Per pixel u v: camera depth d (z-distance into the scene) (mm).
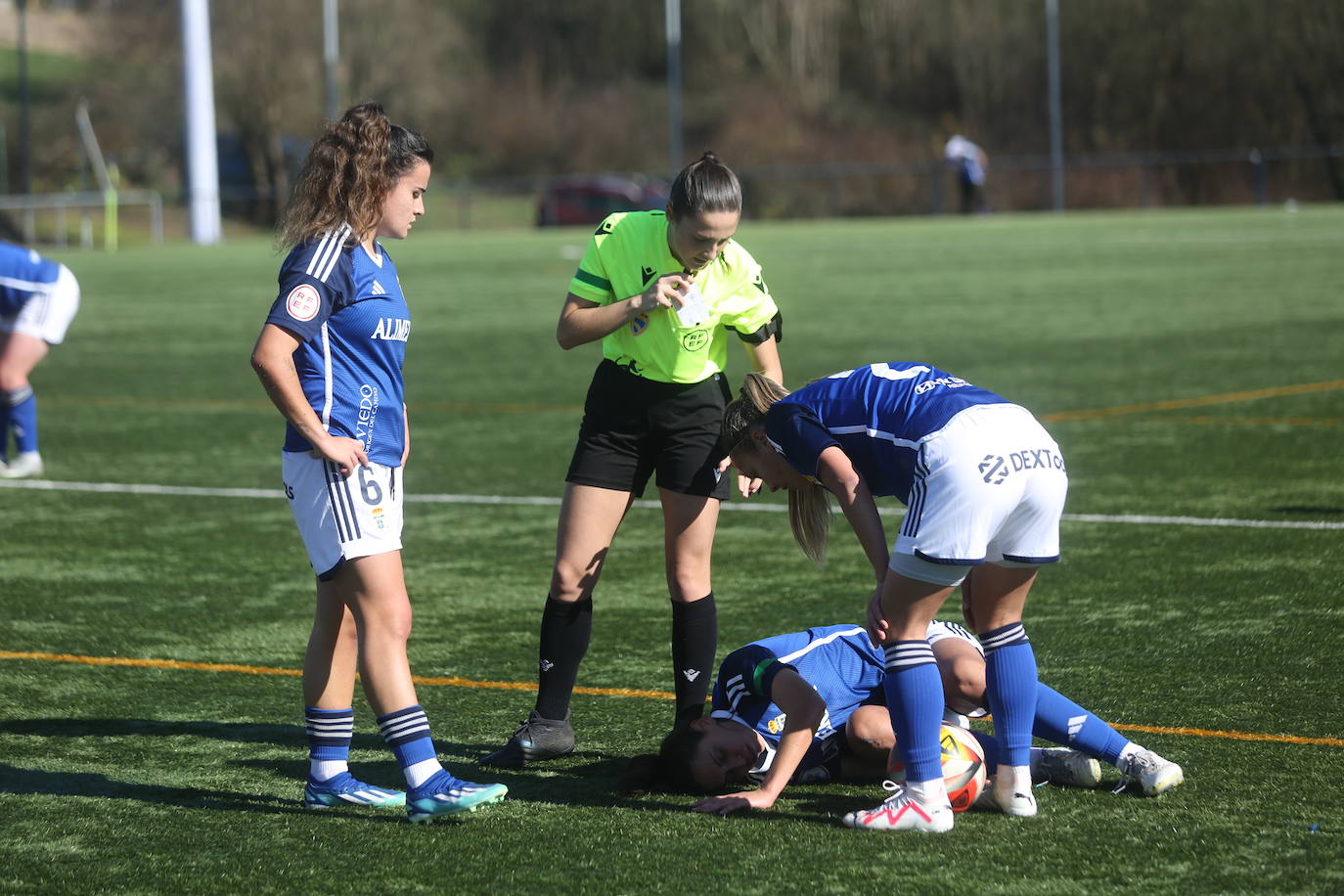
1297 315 58031
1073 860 13000
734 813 14445
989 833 13680
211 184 138125
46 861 13578
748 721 15352
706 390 16500
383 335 14422
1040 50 189750
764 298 16547
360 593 14344
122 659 20141
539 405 42219
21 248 33188
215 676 19406
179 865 13453
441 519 28359
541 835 13984
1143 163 166500
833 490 13898
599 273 16453
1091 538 25328
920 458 13508
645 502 29750
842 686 15578
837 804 14727
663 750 15055
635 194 158000
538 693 17516
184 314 71625
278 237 14336
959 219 154750
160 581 24266
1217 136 177125
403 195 14492
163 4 195000
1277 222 121250
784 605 22109
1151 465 31375
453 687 18812
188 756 16516
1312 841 13234
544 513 28812
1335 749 15523
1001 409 13734
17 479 32969
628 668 19281
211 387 47438
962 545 13273
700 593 16875
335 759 15062
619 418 16531
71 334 63594
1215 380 42656
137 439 38094
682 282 15695
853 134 193125
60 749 16719
